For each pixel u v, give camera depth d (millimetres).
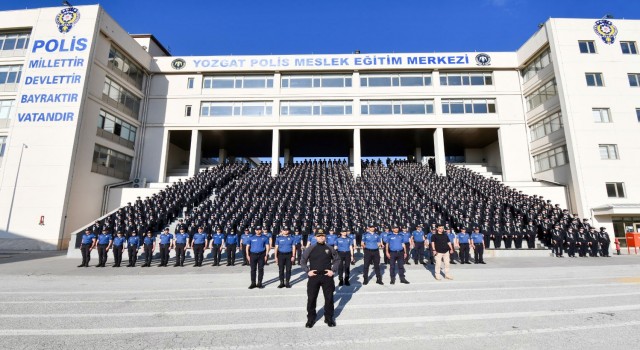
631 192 22531
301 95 31250
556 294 7480
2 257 17094
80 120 23328
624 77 24422
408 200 22219
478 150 37219
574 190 23312
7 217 21594
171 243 14062
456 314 5887
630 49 24984
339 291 8055
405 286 8688
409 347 4332
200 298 7379
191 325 5359
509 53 30688
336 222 18578
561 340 4527
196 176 27781
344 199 23000
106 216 20062
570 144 23484
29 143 22719
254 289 8461
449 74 31391
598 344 4355
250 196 23188
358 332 4953
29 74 23844
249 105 31469
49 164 22438
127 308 6477
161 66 31766
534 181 27062
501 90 30438
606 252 16906
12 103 24016
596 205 22375
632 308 6184
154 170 29922
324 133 32625
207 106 31578
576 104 23938
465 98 30781
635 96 24062
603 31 25188
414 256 13812
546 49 26844
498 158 34094
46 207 21812
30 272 11805
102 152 25875
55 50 24266
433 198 22719
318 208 21312
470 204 20875
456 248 13945
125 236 14812
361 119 30609
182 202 21891
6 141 22891
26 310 6336
